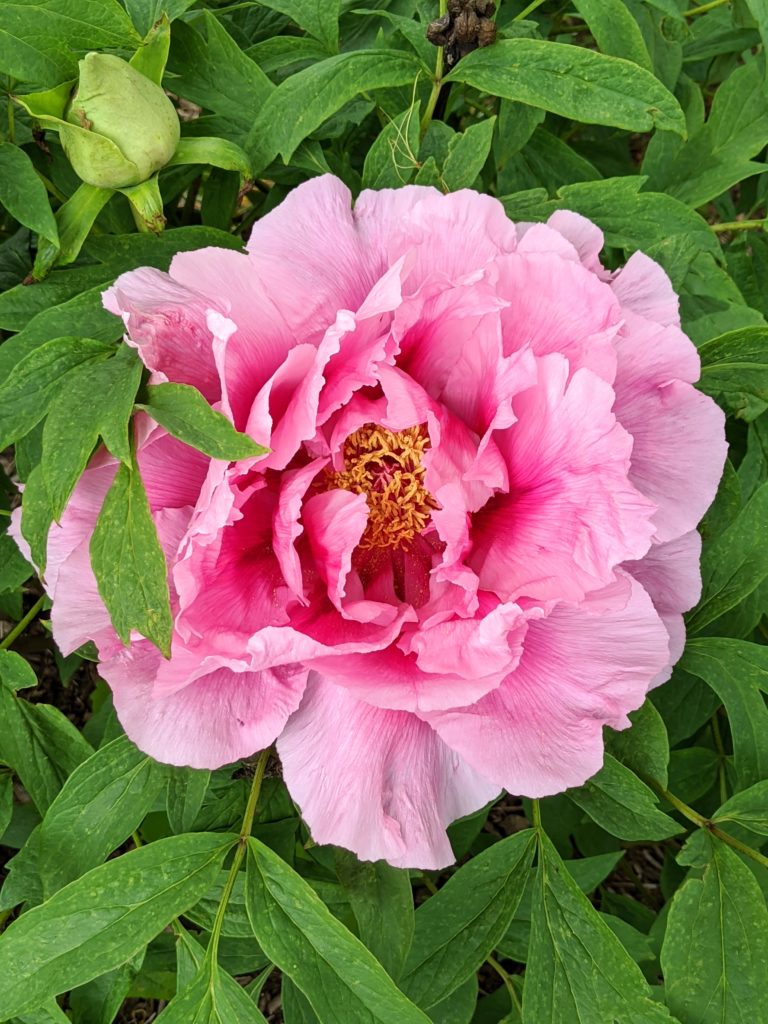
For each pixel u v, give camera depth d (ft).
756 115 1.13
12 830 1.26
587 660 0.82
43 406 0.81
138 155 0.84
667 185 1.17
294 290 0.81
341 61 0.95
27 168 0.86
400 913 0.88
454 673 0.76
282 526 0.77
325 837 0.80
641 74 0.91
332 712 0.81
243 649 0.74
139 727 0.79
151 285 0.77
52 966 0.79
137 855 0.83
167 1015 0.82
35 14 0.83
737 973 0.87
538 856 0.92
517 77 0.94
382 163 0.95
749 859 1.01
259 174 1.02
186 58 1.00
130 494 0.73
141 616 0.71
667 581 0.87
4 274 1.18
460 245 0.81
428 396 0.79
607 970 0.87
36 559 0.76
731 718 0.93
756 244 1.32
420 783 0.82
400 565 0.89
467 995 1.08
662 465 0.85
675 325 0.86
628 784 0.90
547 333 0.80
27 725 0.95
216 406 0.74
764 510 0.94
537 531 0.79
